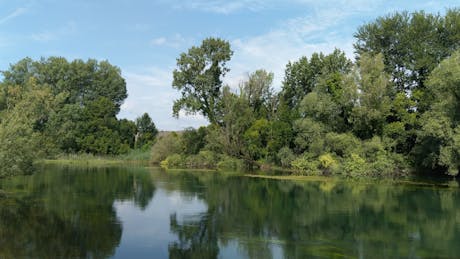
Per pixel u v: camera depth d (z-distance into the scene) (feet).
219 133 212.84
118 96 350.02
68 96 306.96
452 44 164.76
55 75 313.32
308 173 164.86
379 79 154.40
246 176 159.02
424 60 159.63
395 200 98.99
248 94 225.76
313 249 57.82
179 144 240.73
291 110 201.87
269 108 225.35
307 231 68.28
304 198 102.42
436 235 65.77
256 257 54.08
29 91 244.42
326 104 170.50
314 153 167.02
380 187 123.65
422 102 153.58
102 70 344.90
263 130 194.29
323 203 95.14
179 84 228.02
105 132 291.17
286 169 187.42
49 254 53.42
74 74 320.91
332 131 171.83
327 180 143.74
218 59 226.38
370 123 161.17
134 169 198.08
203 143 234.79
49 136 252.21
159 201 96.73
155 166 225.56
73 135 279.28
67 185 123.95
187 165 219.61
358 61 171.12
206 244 60.29
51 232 64.80
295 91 228.43
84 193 107.34
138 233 65.87
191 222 74.59
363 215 81.25
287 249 57.52
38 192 107.65
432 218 78.64
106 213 81.10
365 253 55.47
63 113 276.21
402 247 58.95
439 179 146.41
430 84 129.80
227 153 211.61
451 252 56.13
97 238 62.13
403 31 173.58
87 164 238.89
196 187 123.65
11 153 94.73
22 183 127.95
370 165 149.79
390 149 156.25
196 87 228.43
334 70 214.28
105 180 140.77
